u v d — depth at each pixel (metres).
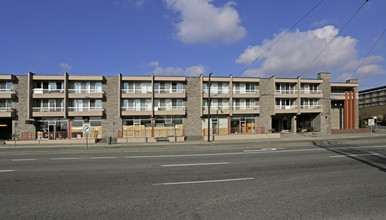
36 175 7.93
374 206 4.80
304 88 33.72
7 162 10.77
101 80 28.45
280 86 32.81
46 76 26.89
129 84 29.75
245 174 7.95
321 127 32.62
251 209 4.66
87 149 16.06
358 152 13.34
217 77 30.78
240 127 31.05
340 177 7.42
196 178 7.41
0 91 26.36
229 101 31.28
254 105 32.31
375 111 63.00
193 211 4.57
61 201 5.23
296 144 18.17
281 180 7.07
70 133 27.47
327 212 4.48
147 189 6.18
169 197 5.48
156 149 15.76
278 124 36.16
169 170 8.71
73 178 7.48
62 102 27.89
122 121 28.95
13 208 4.80
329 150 14.44
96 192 5.92
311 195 5.58
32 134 26.12
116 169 8.95
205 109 30.78
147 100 29.97
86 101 28.50
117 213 4.50
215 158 11.69
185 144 19.77
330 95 33.50
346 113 35.03
